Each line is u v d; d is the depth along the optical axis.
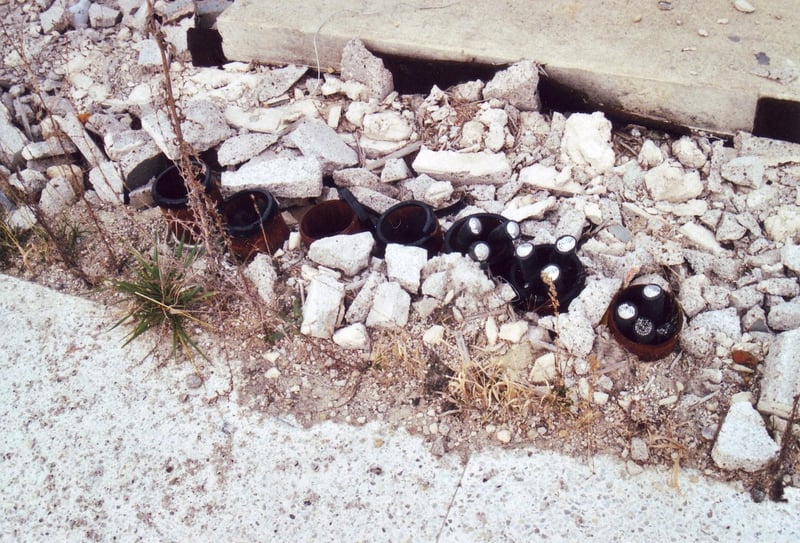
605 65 2.38
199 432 2.10
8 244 2.43
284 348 2.19
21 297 2.35
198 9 2.78
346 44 2.55
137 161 2.49
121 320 2.23
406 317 2.18
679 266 2.19
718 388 2.03
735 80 2.30
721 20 2.44
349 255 2.22
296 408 2.11
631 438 1.99
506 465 1.99
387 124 2.45
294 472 2.03
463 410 2.06
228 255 2.34
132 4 2.92
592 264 2.21
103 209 2.52
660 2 2.51
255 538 1.96
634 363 2.07
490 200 2.35
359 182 2.41
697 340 2.05
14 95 2.75
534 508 1.94
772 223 2.19
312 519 1.97
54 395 2.18
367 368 2.15
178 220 2.25
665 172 2.26
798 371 1.97
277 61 2.68
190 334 2.23
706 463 1.96
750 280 2.14
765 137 2.33
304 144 2.44
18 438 2.13
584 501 1.94
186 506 2.01
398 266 2.19
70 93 2.74
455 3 2.61
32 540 2.00
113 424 2.13
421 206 2.27
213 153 2.55
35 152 2.61
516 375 2.09
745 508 1.90
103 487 2.05
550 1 2.57
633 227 2.27
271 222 2.29
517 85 2.40
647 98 2.37
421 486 1.99
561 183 2.32
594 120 2.33
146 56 2.76
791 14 2.43
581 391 2.05
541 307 2.13
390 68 2.58
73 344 2.26
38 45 2.88
